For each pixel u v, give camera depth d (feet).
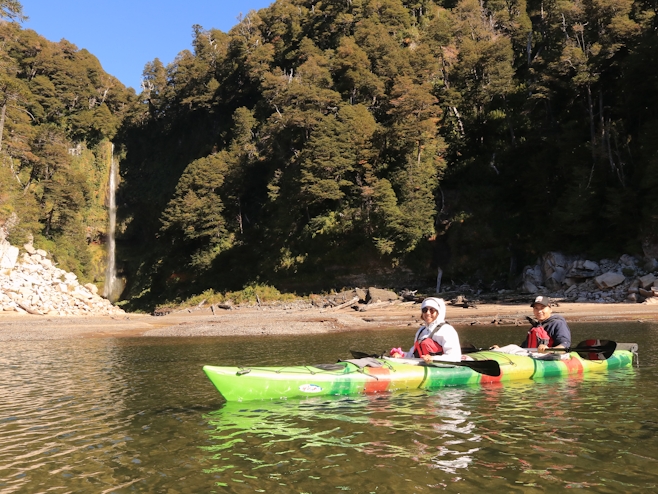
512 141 159.84
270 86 202.28
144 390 28.09
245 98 252.42
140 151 280.31
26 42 251.80
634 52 121.19
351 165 154.51
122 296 236.63
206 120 264.31
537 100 150.71
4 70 196.34
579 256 119.34
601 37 142.10
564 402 21.54
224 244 183.73
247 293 155.12
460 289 135.23
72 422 20.86
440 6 250.57
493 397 22.80
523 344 29.99
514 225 141.18
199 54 273.54
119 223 253.44
